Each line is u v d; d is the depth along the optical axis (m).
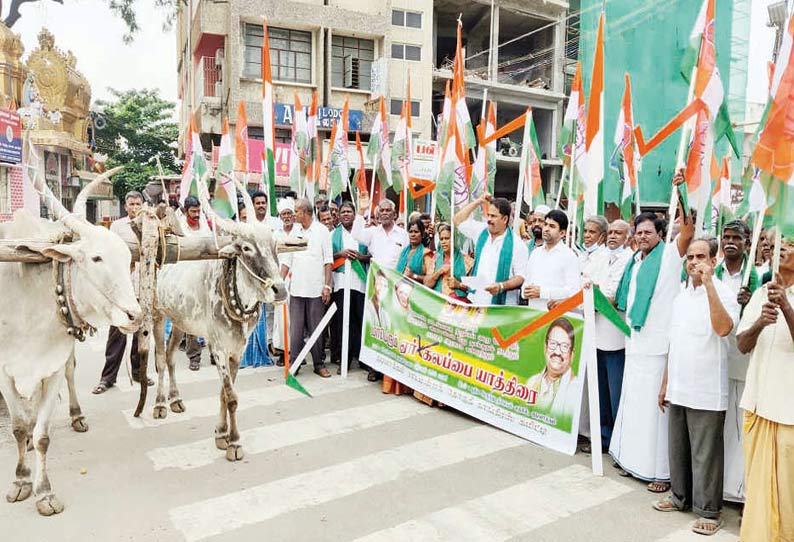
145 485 4.36
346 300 7.30
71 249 3.72
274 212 6.74
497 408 5.58
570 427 5.00
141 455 4.90
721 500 3.82
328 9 19.53
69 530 3.72
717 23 10.27
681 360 3.87
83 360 7.95
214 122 19.69
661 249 4.43
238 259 4.57
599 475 4.59
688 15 14.39
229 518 3.89
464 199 6.75
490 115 8.65
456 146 6.70
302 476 4.53
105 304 3.77
